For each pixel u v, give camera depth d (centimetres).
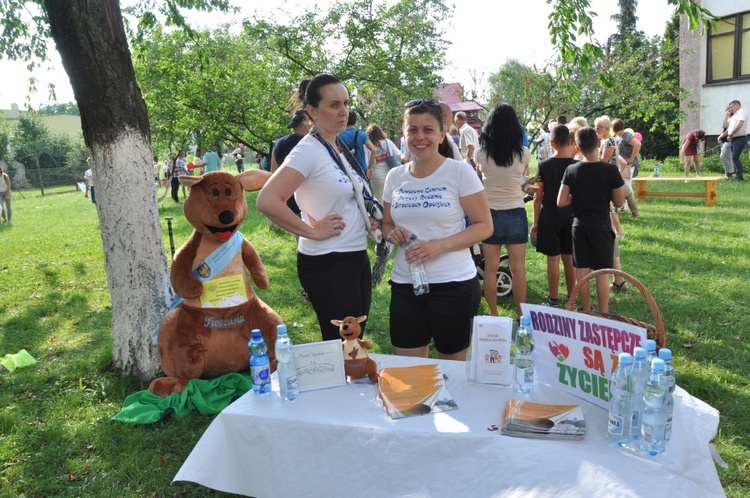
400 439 218
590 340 228
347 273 317
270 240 990
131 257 441
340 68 1413
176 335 402
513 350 264
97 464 344
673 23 2320
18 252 1118
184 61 1370
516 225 490
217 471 243
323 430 229
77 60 411
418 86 1451
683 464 196
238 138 1487
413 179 307
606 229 476
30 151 4172
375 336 536
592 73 1684
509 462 201
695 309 541
